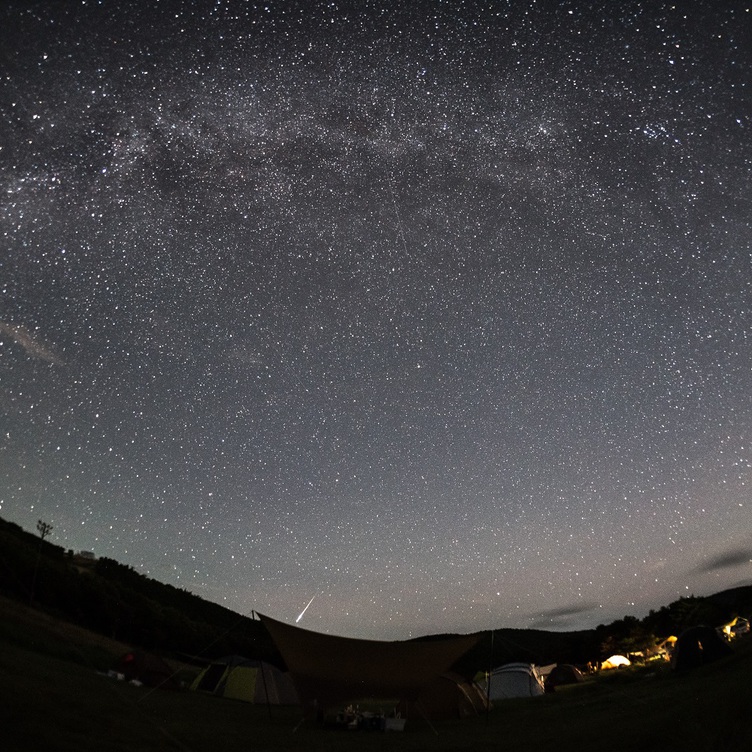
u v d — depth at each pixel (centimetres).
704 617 4212
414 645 1444
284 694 2005
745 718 723
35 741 681
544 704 1775
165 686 1831
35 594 2959
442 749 948
